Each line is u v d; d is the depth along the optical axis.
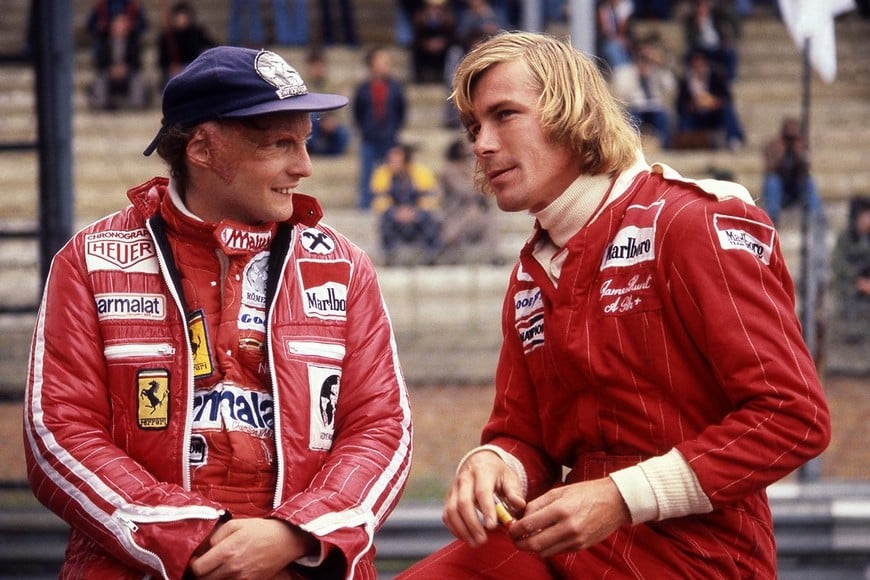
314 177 21.86
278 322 4.68
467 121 4.89
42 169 8.05
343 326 4.83
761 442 4.35
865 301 10.19
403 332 12.71
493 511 4.59
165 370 4.57
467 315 12.69
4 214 17.61
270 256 4.76
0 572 7.21
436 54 24.19
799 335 4.52
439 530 7.20
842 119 24.48
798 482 8.09
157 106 23.12
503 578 4.85
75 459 4.48
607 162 4.73
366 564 4.73
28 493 8.27
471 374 12.52
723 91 22.50
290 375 4.64
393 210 12.16
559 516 4.38
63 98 8.11
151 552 4.34
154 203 4.77
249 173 4.62
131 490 4.41
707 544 4.59
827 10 8.73
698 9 23.95
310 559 4.46
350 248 5.00
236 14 24.98
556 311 4.71
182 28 22.17
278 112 4.55
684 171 21.09
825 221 8.60
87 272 4.66
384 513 4.66
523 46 4.77
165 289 4.64
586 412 4.73
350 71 25.25
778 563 7.26
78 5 26.48
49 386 4.57
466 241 11.85
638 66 22.06
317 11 26.92
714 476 4.37
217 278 4.71
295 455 4.61
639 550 4.62
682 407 4.59
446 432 11.43
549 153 4.69
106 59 22.81
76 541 4.72
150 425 4.56
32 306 8.76
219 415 4.61
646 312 4.57
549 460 5.07
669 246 4.52
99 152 22.14
